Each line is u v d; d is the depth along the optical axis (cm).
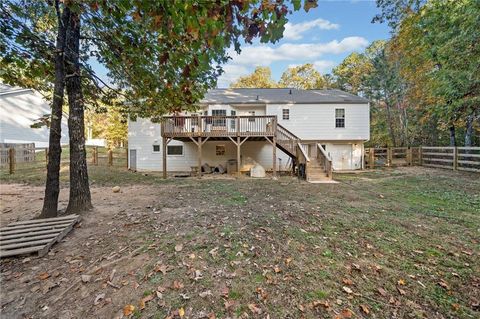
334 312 251
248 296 274
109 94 639
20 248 383
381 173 1377
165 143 1285
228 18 188
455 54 1095
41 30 505
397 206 644
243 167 1484
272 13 188
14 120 1991
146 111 666
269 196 772
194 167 1555
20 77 447
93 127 2642
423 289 289
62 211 600
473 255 368
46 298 285
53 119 515
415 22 1527
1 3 340
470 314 251
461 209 613
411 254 371
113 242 411
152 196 779
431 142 2258
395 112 2586
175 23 212
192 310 255
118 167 1673
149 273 315
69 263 355
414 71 1842
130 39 372
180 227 461
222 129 1443
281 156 1658
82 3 280
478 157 1294
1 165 1432
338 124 1636
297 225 482
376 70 2483
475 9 956
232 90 1930
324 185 1008
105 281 306
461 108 1180
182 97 469
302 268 328
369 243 407
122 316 251
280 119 1638
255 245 385
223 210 587
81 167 589
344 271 323
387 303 266
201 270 318
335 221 514
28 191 873
